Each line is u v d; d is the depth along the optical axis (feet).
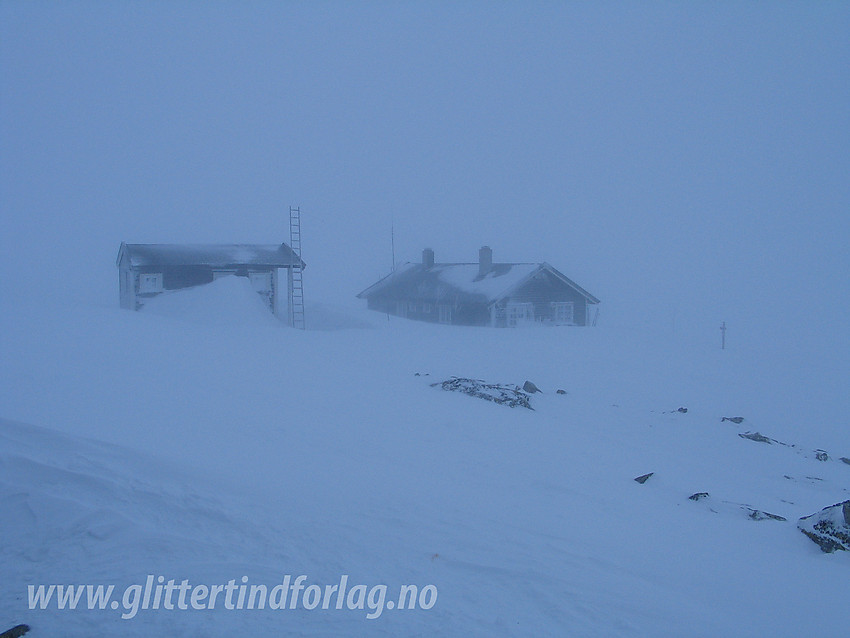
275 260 122.21
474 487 30.45
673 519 29.81
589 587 20.52
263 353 66.69
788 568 25.12
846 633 19.74
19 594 18.39
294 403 43.62
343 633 17.12
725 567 24.27
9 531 21.45
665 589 21.42
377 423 40.88
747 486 39.37
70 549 20.57
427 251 170.19
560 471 35.45
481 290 137.18
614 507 30.30
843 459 49.49
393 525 24.07
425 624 17.66
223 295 103.35
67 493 23.36
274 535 22.24
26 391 38.06
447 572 20.80
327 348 75.92
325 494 26.55
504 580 20.48
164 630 17.03
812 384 77.46
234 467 28.30
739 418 57.11
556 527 26.14
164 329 76.02
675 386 70.13
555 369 73.77
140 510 22.84
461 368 70.54
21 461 25.16
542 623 18.16
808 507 36.47
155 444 29.94
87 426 31.50
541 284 135.64
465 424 43.73
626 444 45.88
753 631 19.21
